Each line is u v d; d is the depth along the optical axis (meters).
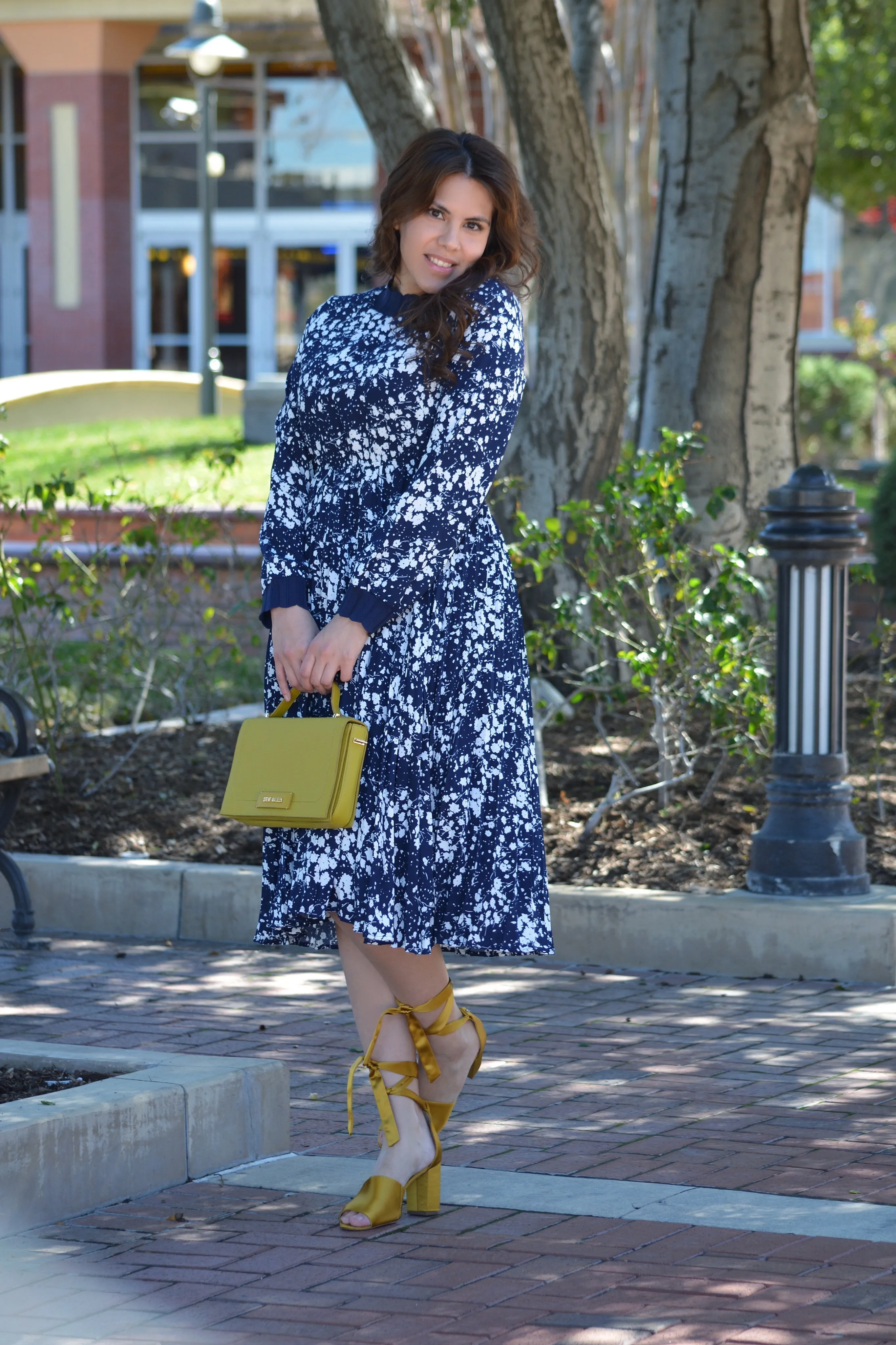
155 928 7.86
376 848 4.08
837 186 24.02
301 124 33.34
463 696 4.14
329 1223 4.35
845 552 7.25
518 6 10.27
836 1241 4.15
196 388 23.83
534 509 10.91
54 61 32.03
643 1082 5.61
